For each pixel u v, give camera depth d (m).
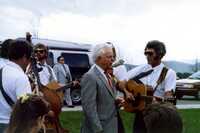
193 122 14.32
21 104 3.43
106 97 6.14
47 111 3.51
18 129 3.38
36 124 3.42
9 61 5.24
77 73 20.77
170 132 2.97
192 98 28.72
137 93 6.41
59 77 16.83
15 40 5.27
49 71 7.88
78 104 19.41
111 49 6.23
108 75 6.28
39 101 3.46
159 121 2.97
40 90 6.61
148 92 6.41
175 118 2.97
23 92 5.07
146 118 3.05
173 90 6.41
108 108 6.16
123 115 13.41
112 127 6.16
